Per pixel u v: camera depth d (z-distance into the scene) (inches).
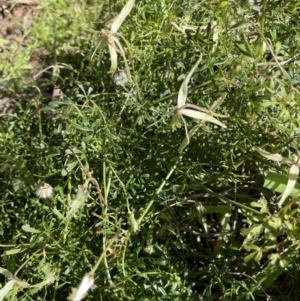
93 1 28.1
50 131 21.3
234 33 17.7
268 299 16.7
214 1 18.6
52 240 17.2
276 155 15.0
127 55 20.2
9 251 16.4
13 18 29.7
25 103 25.8
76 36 26.9
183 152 18.3
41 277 17.0
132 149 18.8
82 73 23.0
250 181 18.7
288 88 16.2
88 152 18.0
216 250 18.3
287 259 15.3
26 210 19.3
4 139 20.3
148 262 17.9
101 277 17.0
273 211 18.0
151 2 20.0
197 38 17.1
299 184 16.3
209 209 18.2
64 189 19.5
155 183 18.1
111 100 20.3
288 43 18.2
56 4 29.0
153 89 19.4
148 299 16.2
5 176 20.7
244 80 16.1
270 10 18.6
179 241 18.3
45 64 27.3
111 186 18.1
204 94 17.6
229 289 16.3
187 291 16.7
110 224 17.8
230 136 17.3
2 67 27.5
